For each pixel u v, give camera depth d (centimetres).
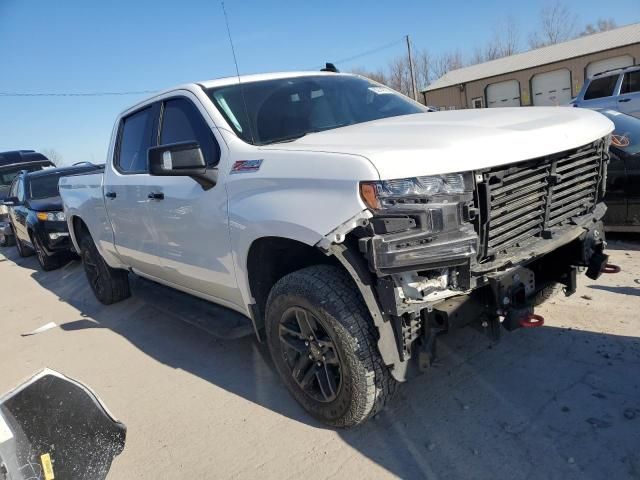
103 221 503
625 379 305
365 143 267
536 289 304
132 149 449
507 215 262
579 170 297
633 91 1232
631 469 237
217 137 332
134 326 529
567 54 3062
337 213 242
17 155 1602
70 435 209
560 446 258
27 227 921
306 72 413
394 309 241
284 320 299
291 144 298
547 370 325
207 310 408
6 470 186
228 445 300
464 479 245
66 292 733
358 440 284
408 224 232
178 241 373
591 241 316
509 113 314
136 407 360
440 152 238
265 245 301
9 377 453
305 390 302
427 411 300
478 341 370
